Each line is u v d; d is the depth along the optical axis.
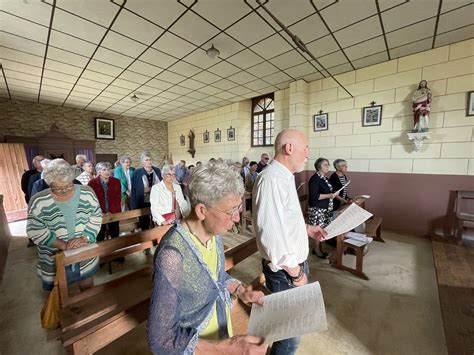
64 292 1.17
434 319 1.69
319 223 2.63
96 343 0.92
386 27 2.63
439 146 3.14
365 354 1.41
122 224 3.00
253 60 3.47
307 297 0.81
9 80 4.26
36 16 2.38
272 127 5.52
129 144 7.58
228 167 0.66
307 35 2.81
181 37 2.82
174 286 0.56
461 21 2.51
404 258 2.64
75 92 5.03
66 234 1.46
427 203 3.28
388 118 3.53
